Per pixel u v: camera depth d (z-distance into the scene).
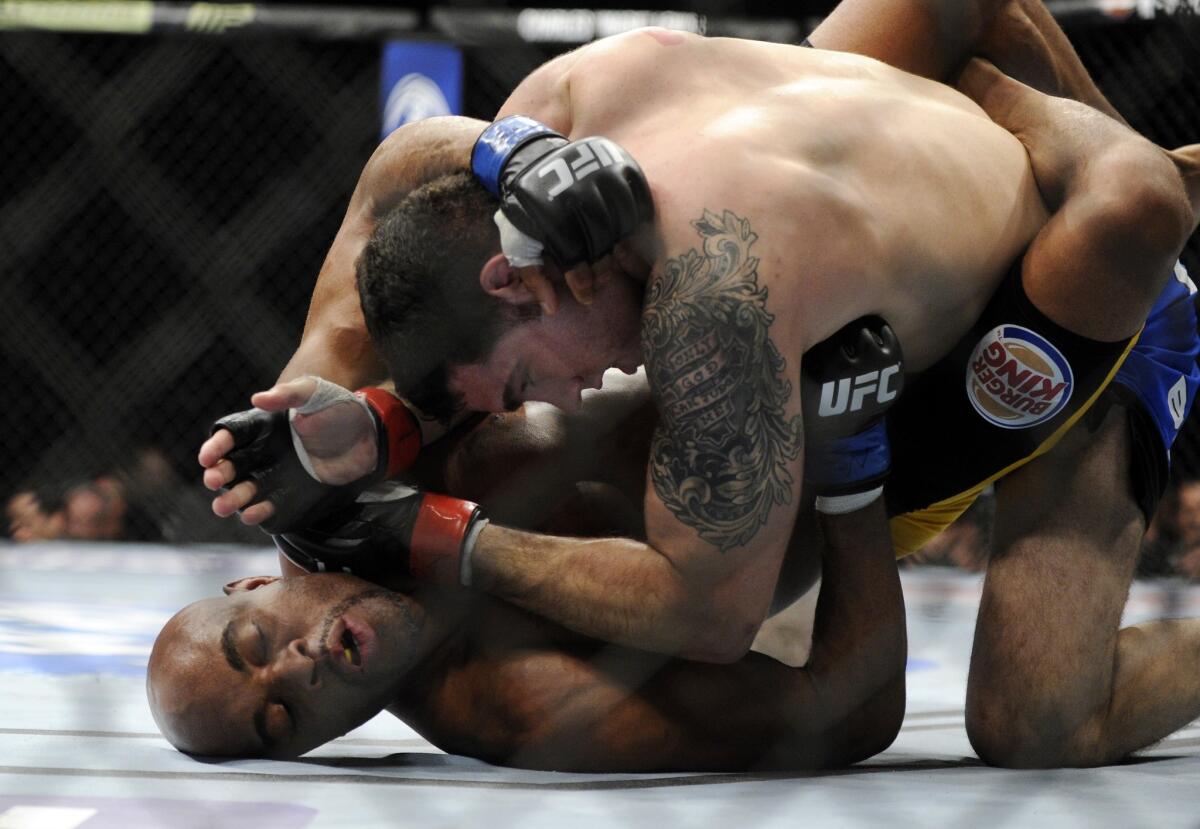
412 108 11.89
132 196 14.47
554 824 2.86
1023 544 4.24
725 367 3.31
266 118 14.40
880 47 4.58
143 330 14.86
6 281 14.70
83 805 2.93
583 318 3.57
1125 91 9.71
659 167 3.52
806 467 3.78
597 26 11.57
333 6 13.23
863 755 3.97
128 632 7.61
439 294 3.57
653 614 3.50
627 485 4.16
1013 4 4.64
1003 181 4.06
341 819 2.86
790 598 4.48
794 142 3.63
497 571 3.65
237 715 3.60
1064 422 4.15
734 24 10.78
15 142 14.47
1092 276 3.83
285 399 3.47
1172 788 3.55
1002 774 3.81
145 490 15.12
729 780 3.54
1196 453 11.99
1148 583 11.26
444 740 3.90
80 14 12.78
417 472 4.06
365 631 3.59
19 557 14.06
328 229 14.18
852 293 3.55
